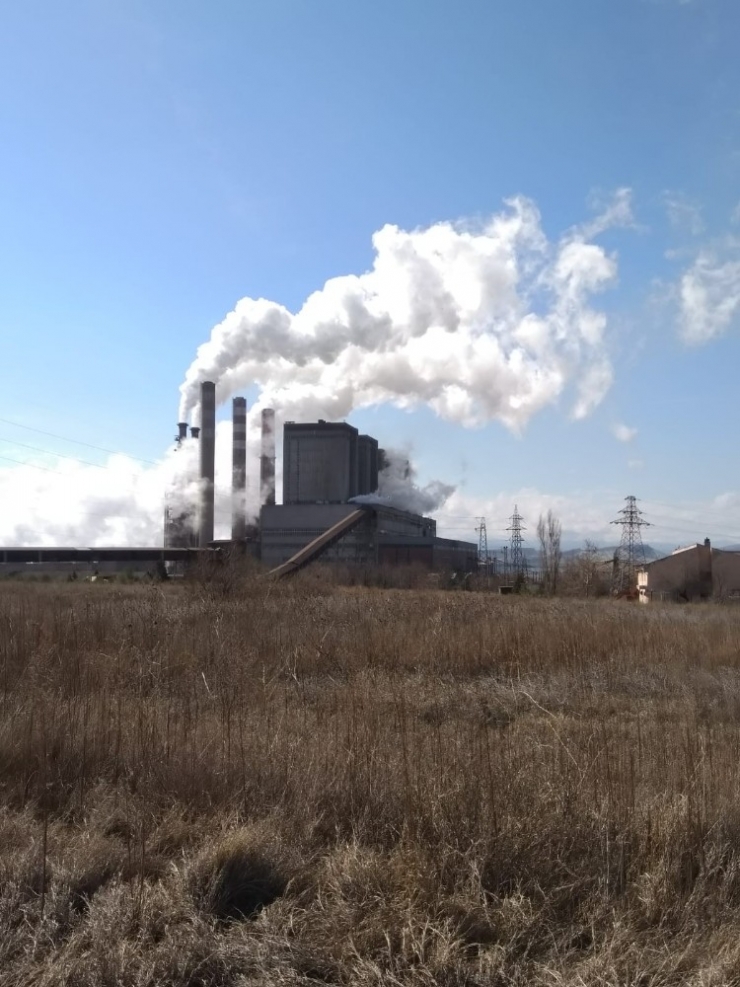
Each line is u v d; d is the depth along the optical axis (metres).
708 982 3.81
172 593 31.78
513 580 65.12
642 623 18.77
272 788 6.11
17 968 3.95
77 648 11.53
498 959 4.00
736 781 5.95
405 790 5.62
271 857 5.01
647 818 5.08
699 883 4.55
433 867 4.74
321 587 38.47
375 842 5.36
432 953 4.07
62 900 4.51
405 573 62.19
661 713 9.91
